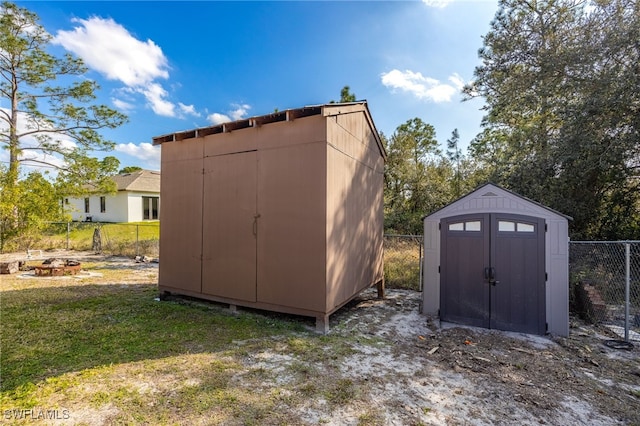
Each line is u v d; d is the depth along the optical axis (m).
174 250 5.45
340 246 4.54
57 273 7.91
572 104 7.48
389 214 15.48
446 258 4.85
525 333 4.33
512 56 9.16
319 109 4.09
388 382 2.89
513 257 4.45
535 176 8.07
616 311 5.09
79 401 2.47
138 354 3.39
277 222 4.44
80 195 14.20
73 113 12.98
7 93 12.58
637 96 6.51
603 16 7.34
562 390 2.80
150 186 19.84
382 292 6.35
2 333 3.93
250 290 4.66
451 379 2.97
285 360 3.31
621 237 7.55
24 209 12.11
